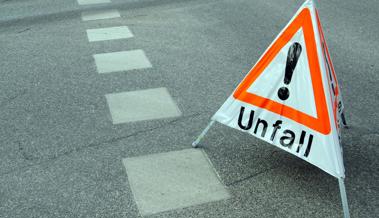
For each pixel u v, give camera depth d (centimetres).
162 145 469
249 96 414
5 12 980
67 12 962
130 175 422
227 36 794
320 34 386
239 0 1018
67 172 428
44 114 534
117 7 988
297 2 997
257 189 404
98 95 579
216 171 428
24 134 492
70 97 575
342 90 585
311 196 396
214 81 617
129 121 516
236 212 377
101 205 385
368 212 377
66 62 689
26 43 779
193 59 693
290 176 421
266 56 402
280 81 396
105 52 727
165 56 706
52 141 479
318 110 377
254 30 824
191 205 384
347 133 488
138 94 580
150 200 390
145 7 982
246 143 471
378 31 805
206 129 450
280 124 400
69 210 380
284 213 377
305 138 386
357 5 963
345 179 416
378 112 532
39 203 389
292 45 388
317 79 377
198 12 936
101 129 500
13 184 412
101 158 448
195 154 453
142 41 774
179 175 422
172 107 546
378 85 600
